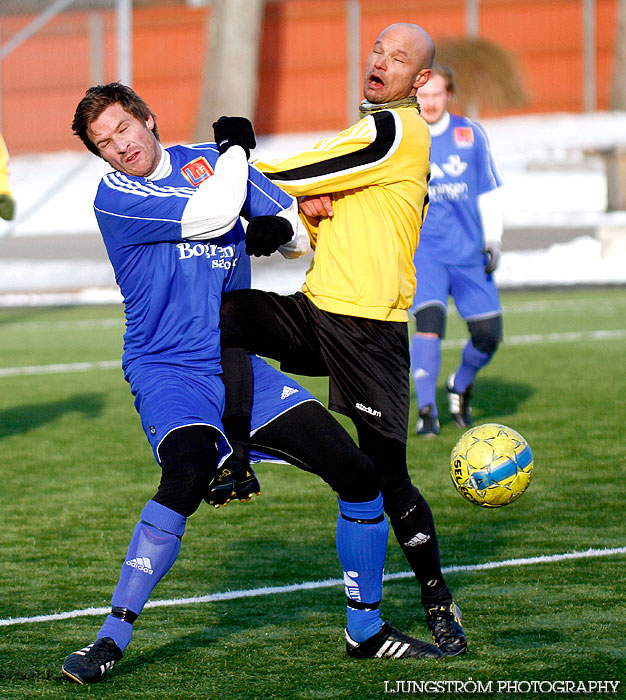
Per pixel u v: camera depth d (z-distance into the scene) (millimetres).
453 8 74938
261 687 9711
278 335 10750
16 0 79688
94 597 12617
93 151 10570
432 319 21422
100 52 75438
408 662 10305
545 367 31344
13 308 54281
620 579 12773
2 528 15859
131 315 10789
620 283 58219
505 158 71250
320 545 14617
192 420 10078
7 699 9430
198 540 14969
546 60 75562
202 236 10367
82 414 25672
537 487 17641
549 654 10430
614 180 63469
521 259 62250
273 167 10703
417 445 21047
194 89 78188
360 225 10750
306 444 10258
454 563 13625
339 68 76625
